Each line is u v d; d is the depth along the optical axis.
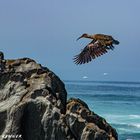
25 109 27.72
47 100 27.78
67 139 27.30
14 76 28.92
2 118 27.94
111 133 28.66
